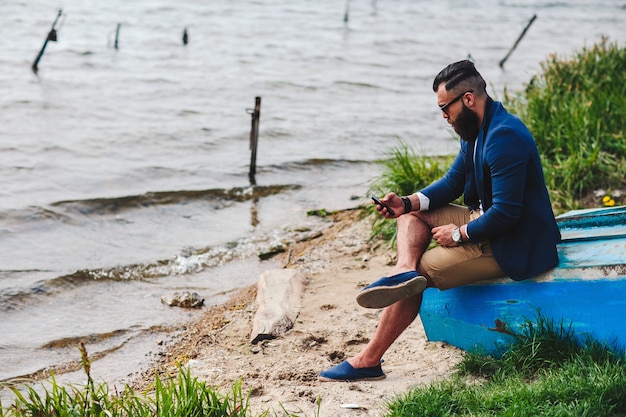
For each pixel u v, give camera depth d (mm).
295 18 29547
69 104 15227
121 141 12820
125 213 9570
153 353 6102
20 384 5656
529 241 4637
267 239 8703
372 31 27594
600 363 4430
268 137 13312
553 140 9094
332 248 7992
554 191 8203
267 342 5832
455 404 4242
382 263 7426
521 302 4766
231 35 24891
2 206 9555
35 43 21453
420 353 5305
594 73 11062
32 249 8359
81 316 6832
